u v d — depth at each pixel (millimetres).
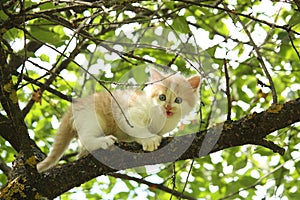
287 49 1821
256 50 1367
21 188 1265
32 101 1624
